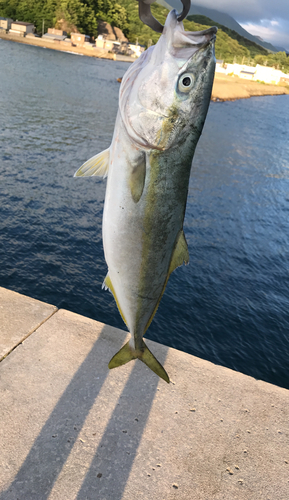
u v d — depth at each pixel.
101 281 2.54
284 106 22.58
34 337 0.65
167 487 0.46
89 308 2.26
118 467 0.47
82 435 0.50
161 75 0.35
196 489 0.46
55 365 0.60
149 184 0.39
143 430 0.53
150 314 0.49
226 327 2.26
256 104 19.92
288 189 5.72
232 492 0.47
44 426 0.51
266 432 0.56
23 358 0.61
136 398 0.58
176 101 0.36
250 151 8.05
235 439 0.54
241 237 3.68
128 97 0.37
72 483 0.44
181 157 0.39
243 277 2.90
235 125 11.41
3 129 5.78
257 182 5.82
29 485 0.43
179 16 0.35
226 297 2.57
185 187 0.41
